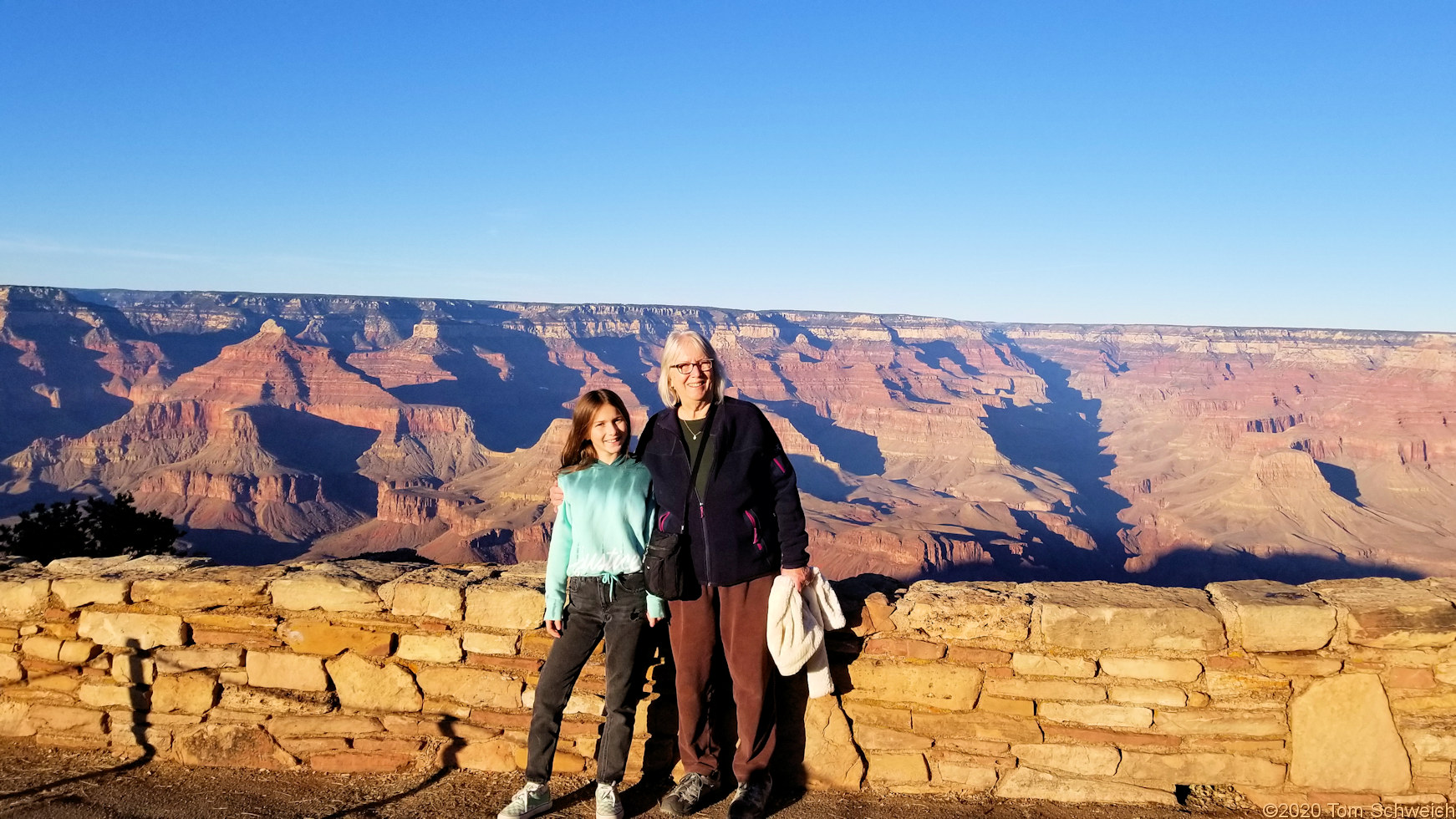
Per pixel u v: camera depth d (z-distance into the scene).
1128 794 4.88
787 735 5.18
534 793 4.76
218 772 5.40
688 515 4.62
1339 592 5.09
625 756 4.77
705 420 4.67
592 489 4.75
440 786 5.15
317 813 4.89
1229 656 4.89
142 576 5.84
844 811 4.89
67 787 5.18
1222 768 4.84
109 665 5.73
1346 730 4.77
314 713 5.46
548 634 5.29
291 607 5.57
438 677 5.38
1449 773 4.69
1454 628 4.70
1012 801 4.96
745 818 4.68
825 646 5.12
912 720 5.07
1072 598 5.16
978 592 5.32
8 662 5.84
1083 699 4.95
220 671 5.61
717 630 4.90
